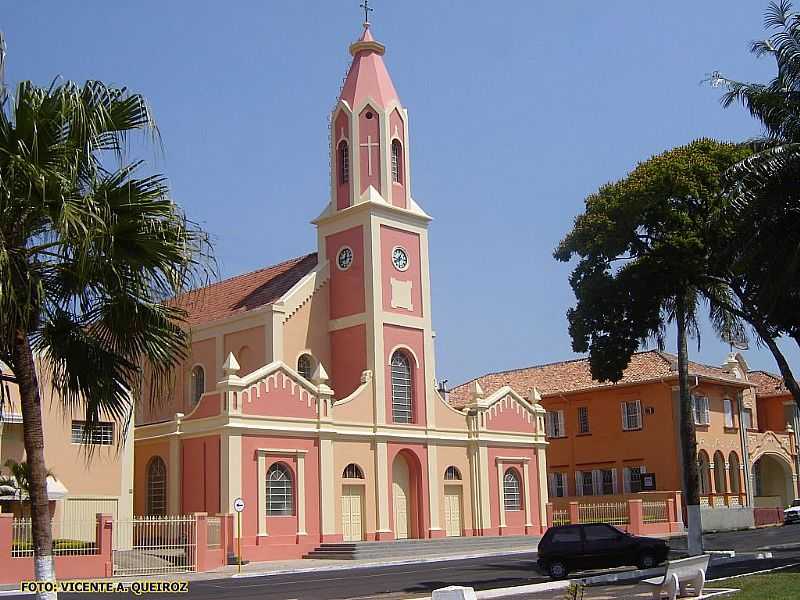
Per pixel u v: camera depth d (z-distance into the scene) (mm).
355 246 43219
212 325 44750
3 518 26453
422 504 41844
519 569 29609
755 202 24016
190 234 12852
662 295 28422
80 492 33906
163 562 30953
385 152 44094
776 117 24859
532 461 47281
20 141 11555
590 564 26703
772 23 24812
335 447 39188
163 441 38875
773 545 36094
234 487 35406
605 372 29406
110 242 12117
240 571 30734
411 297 43875
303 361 42750
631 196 27781
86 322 13203
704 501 53594
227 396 36156
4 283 11391
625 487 54625
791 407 64562
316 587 25031
